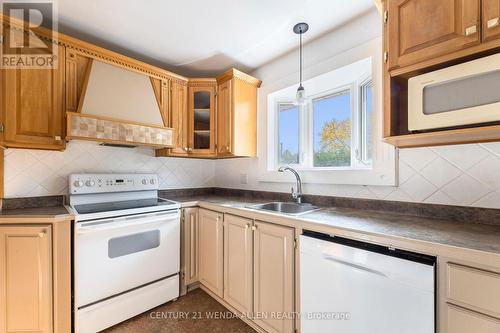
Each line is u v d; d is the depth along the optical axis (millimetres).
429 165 1406
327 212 1605
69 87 1729
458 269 857
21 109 1541
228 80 2318
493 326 781
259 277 1626
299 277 1385
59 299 1483
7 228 1408
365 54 1655
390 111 1224
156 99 2160
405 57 1152
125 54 2184
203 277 2152
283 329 1463
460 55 1002
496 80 932
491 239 957
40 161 1869
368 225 1222
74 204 1916
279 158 2514
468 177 1275
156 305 1914
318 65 1952
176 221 2064
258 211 1661
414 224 1239
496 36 907
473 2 958
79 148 2055
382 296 1030
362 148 1940
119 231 1730
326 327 1228
